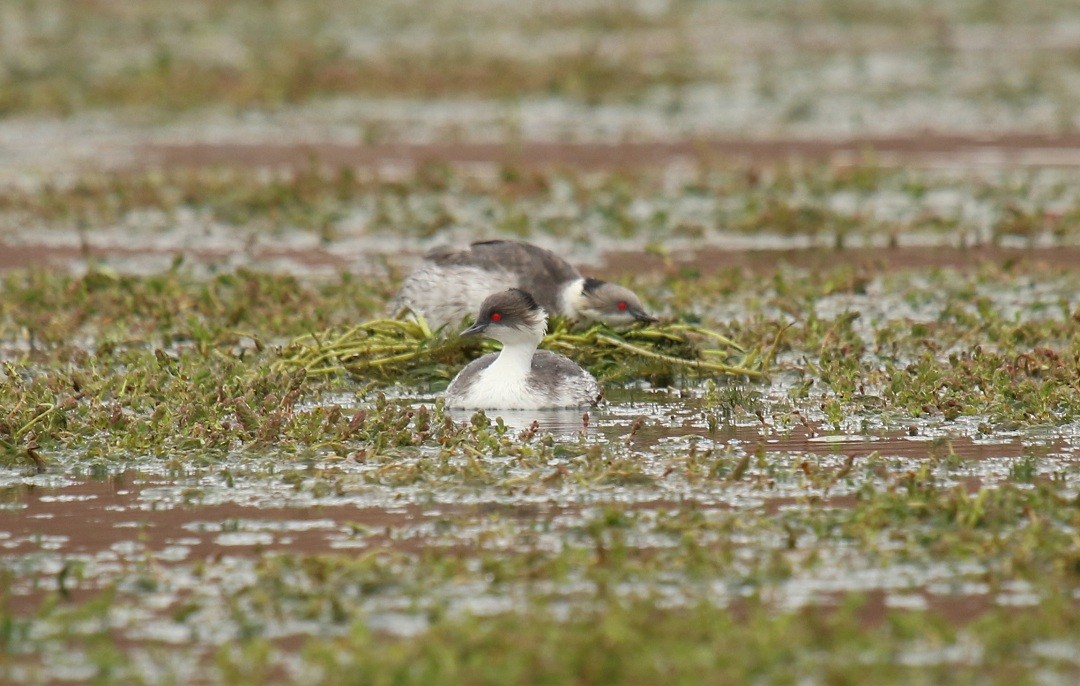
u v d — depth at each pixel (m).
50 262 23.20
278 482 12.62
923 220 25.66
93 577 10.41
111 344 16.89
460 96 40.22
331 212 26.95
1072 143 34.12
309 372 16.16
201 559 10.72
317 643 9.05
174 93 39.16
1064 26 52.53
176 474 12.90
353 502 12.02
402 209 27.12
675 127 36.34
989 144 34.06
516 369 15.55
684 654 8.72
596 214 26.86
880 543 10.86
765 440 13.88
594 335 17.02
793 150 33.47
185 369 15.86
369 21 50.56
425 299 18.12
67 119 37.03
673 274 21.61
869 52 46.94
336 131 35.78
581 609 9.52
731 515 11.37
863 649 8.98
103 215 26.70
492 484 12.41
